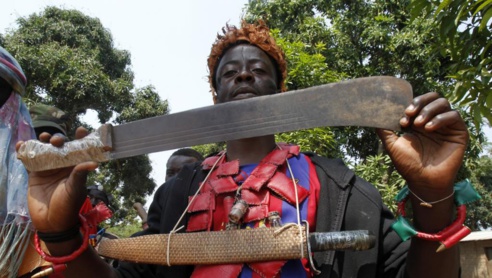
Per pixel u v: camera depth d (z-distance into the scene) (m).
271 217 1.58
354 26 10.74
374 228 1.65
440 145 1.35
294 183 1.69
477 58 3.34
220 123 1.47
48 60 13.31
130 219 15.72
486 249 9.88
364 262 1.60
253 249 1.47
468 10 2.97
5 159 2.12
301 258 1.46
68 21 14.95
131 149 1.51
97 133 1.52
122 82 14.85
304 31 11.01
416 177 1.35
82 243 1.56
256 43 1.91
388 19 10.30
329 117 1.40
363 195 1.73
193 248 1.53
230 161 1.87
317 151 6.55
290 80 7.32
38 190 1.53
